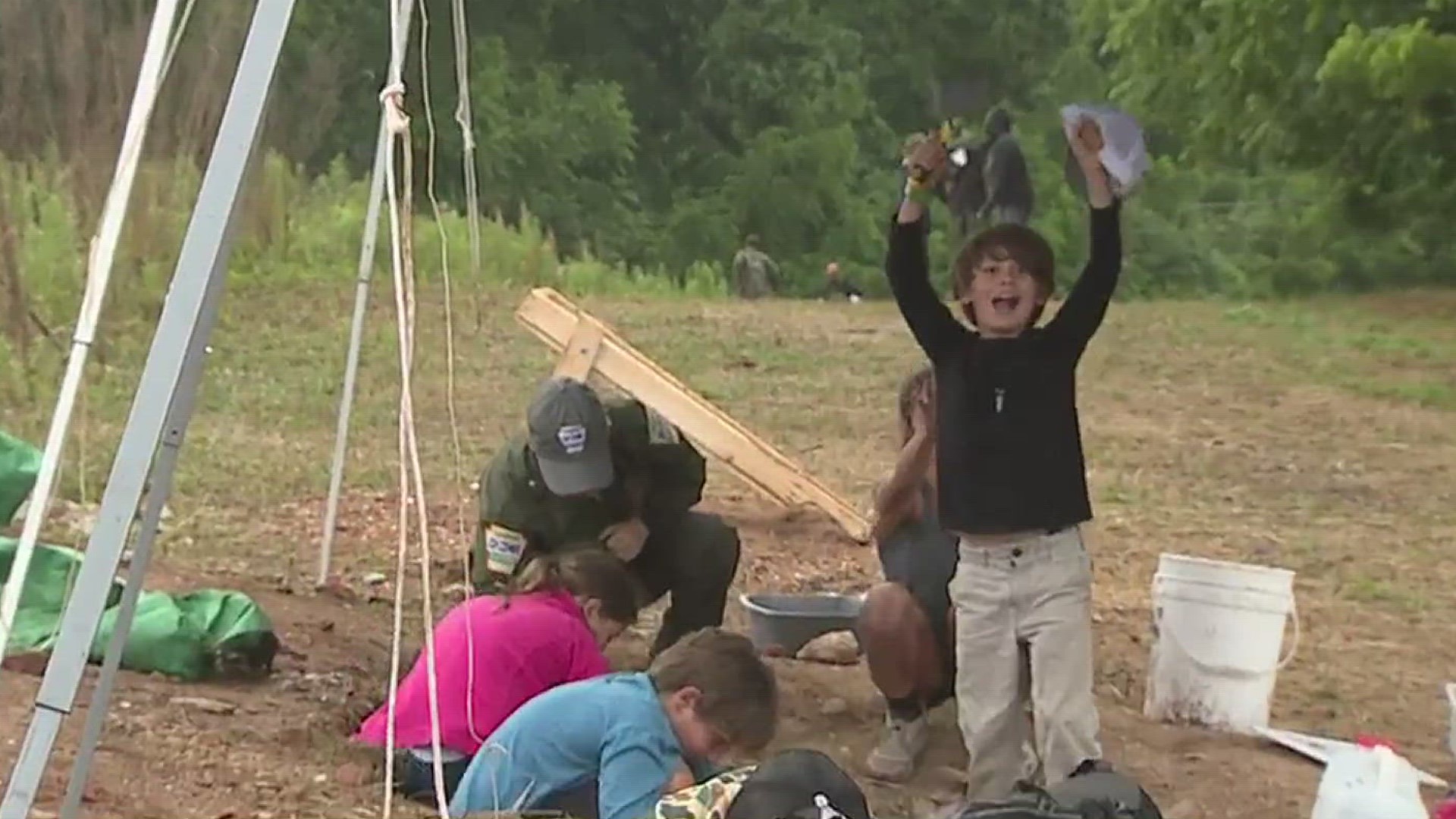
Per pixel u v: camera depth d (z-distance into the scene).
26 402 27.30
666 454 16.12
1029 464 13.63
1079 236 102.88
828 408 39.69
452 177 91.12
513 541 15.03
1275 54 66.62
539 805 11.51
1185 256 103.06
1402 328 64.81
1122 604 23.47
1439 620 23.91
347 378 19.80
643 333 51.22
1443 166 70.12
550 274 62.16
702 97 112.31
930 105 117.50
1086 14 77.56
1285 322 65.06
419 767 13.05
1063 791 9.94
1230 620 17.48
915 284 13.90
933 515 15.30
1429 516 31.41
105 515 8.38
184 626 15.24
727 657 11.60
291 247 50.06
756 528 25.73
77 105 36.81
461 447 30.44
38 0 37.44
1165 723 17.75
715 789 10.19
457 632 13.26
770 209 109.31
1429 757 17.67
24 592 14.79
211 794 12.56
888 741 15.35
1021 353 13.72
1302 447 37.94
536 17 107.88
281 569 20.73
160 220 34.91
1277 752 17.11
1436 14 60.59
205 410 31.69
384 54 75.19
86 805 11.96
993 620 13.76
